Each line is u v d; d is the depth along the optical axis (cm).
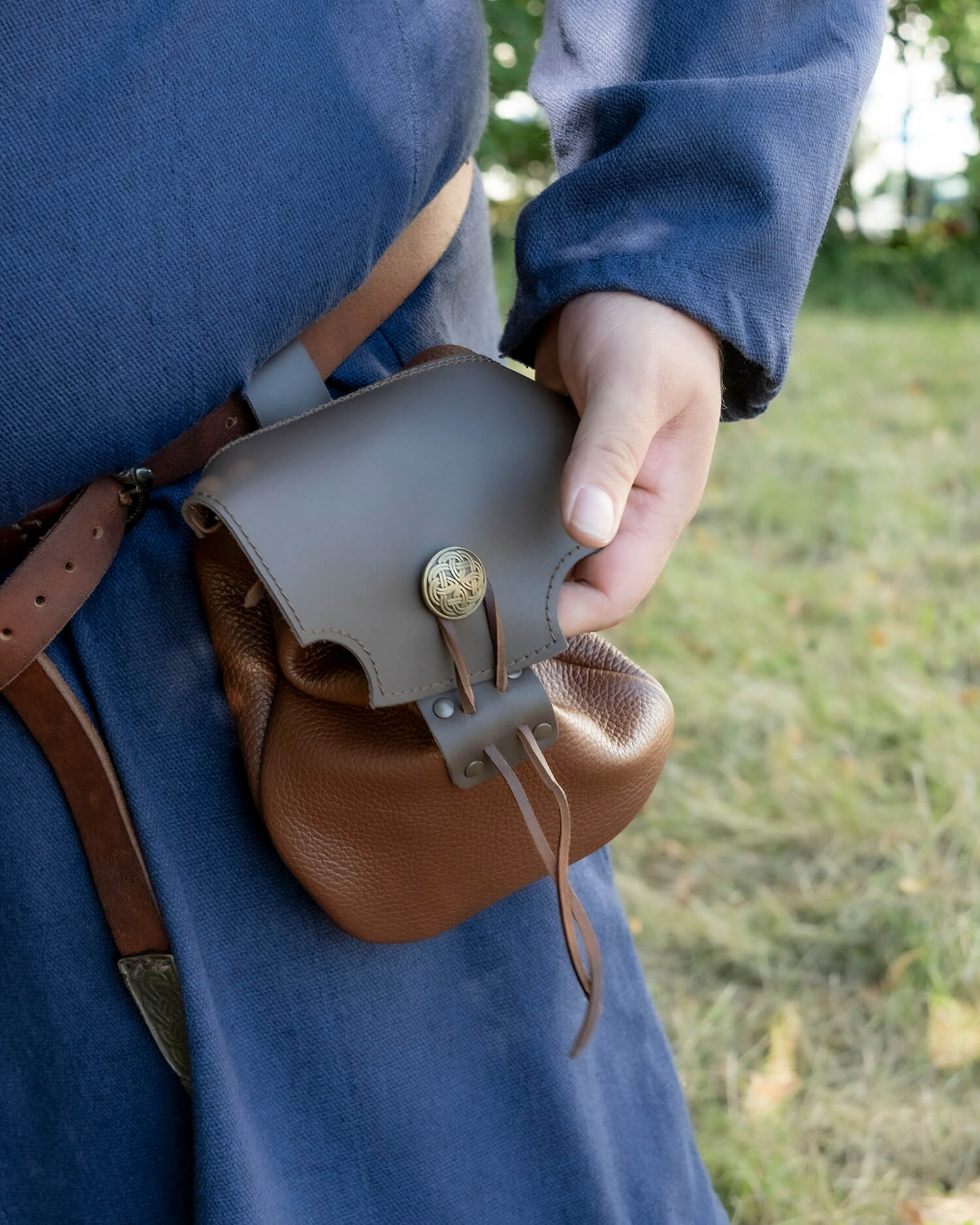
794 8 82
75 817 76
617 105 80
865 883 227
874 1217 164
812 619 336
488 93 89
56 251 63
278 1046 83
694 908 221
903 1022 196
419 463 73
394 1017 86
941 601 343
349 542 70
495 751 74
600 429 70
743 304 76
